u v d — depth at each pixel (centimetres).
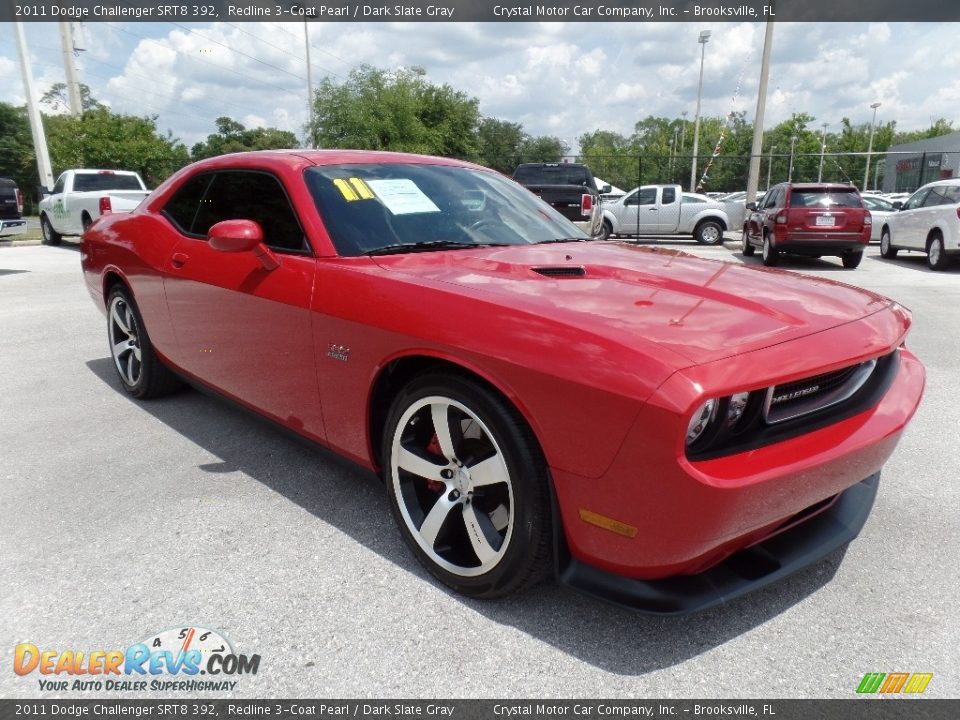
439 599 227
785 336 197
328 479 315
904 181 3894
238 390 321
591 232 1440
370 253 272
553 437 189
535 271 252
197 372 354
